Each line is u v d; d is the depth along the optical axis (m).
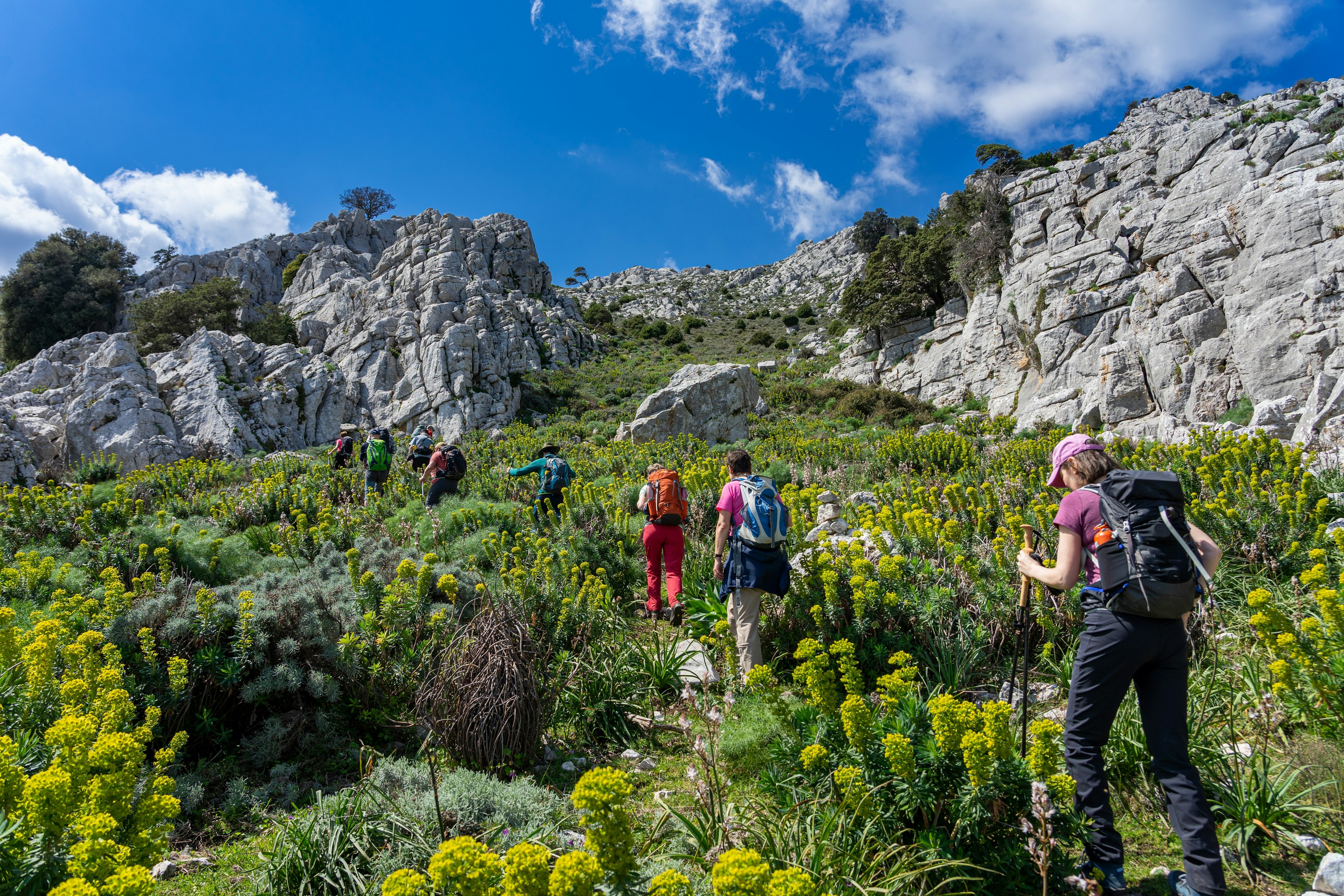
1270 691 3.37
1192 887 2.31
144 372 24.50
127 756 2.12
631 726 4.10
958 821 2.38
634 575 6.64
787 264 122.56
